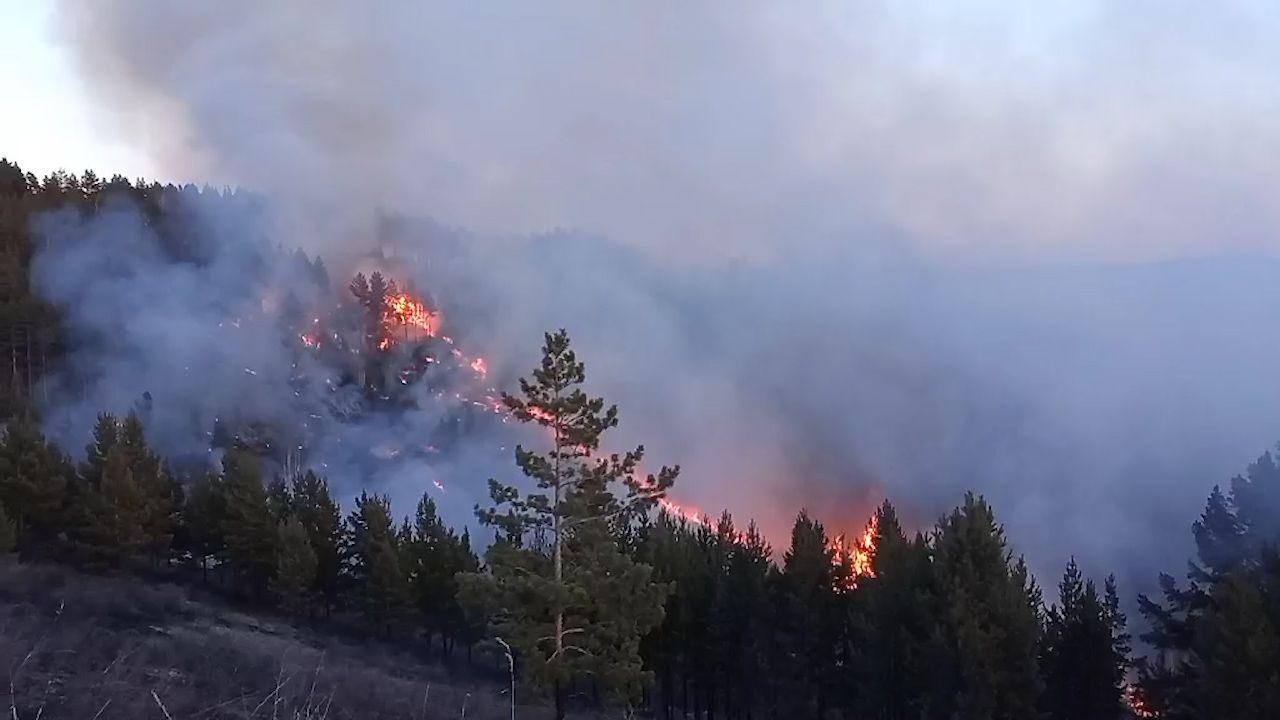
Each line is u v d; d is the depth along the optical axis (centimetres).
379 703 2286
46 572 3566
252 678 2117
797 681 3466
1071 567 3039
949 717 2608
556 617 2020
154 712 1487
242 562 4519
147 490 4600
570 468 2128
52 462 4359
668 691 3662
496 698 3023
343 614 4891
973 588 2722
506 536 2162
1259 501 2923
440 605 4281
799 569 3506
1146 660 3316
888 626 3019
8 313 7869
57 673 1620
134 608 3312
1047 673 2891
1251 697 2203
